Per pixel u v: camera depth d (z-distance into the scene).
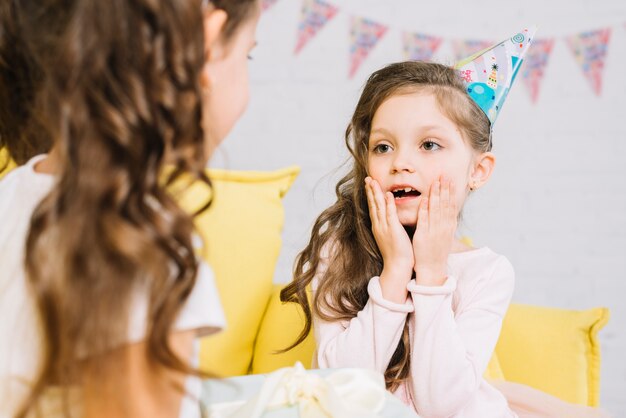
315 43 2.23
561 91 2.28
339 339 1.01
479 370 0.98
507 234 2.32
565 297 2.32
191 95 0.49
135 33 0.46
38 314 0.49
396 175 1.02
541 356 1.37
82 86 0.45
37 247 0.47
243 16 0.58
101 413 0.48
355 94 2.23
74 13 0.46
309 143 2.25
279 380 0.70
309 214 2.24
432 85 1.04
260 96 2.24
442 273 1.01
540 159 2.30
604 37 2.24
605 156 2.29
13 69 0.55
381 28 2.23
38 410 0.50
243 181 1.29
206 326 0.52
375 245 1.11
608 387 2.32
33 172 0.57
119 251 0.45
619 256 2.31
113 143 0.45
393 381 1.01
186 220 0.49
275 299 1.29
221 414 0.68
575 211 2.31
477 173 1.10
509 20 2.25
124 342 0.47
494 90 1.14
